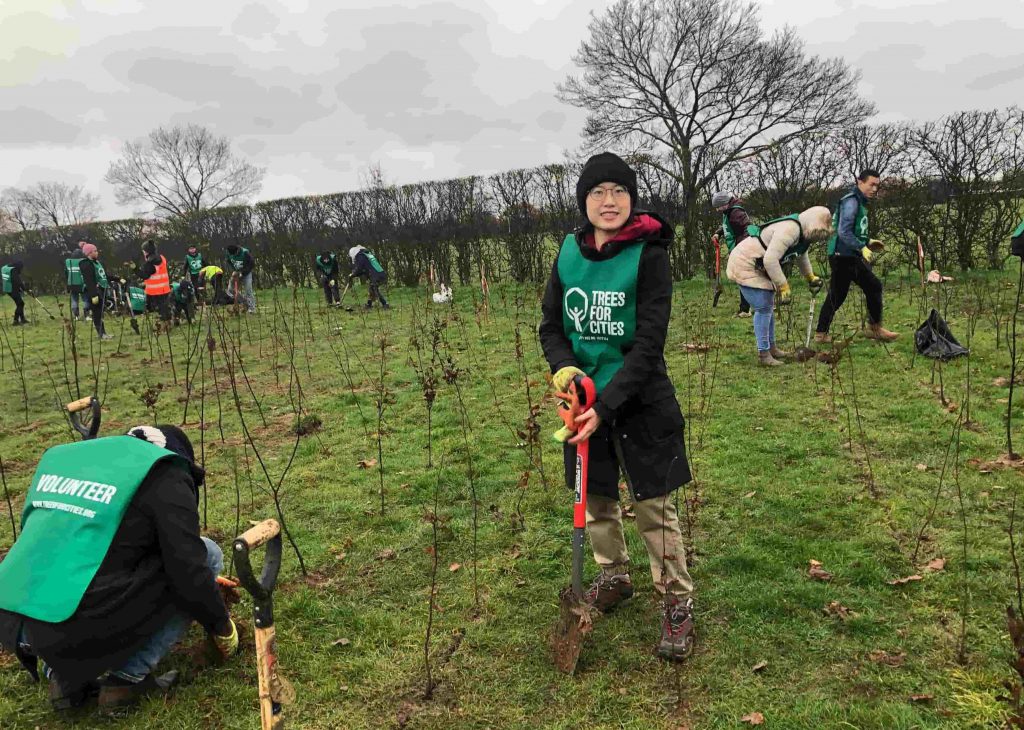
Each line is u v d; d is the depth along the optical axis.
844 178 12.45
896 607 2.83
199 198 50.91
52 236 25.16
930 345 6.21
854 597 2.92
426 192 17.16
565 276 2.66
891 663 2.52
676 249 12.84
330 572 3.48
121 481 2.38
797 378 6.01
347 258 17.69
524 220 14.97
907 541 3.30
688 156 19.08
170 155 49.62
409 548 3.66
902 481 3.89
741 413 5.25
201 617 2.57
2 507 4.60
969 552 3.14
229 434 5.80
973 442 4.29
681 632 2.65
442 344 8.61
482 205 15.87
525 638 2.85
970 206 10.45
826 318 7.06
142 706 2.55
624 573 2.98
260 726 2.45
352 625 3.03
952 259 10.79
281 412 6.35
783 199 12.80
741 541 3.43
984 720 2.20
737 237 8.98
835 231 6.74
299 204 20.17
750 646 2.67
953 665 2.47
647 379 2.52
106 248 23.41
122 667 2.48
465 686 2.60
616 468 2.67
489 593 3.19
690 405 5.28
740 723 2.31
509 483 4.35
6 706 2.59
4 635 2.34
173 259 21.70
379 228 17.95
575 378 2.55
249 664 2.77
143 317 14.26
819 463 4.23
